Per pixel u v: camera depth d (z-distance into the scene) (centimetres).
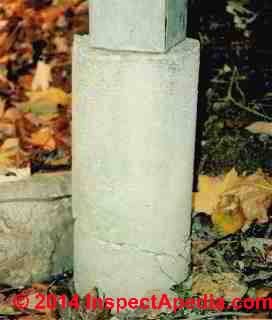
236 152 168
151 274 133
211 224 153
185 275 139
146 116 123
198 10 220
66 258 148
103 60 121
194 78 125
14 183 142
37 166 155
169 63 120
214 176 161
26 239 142
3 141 162
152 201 128
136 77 121
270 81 193
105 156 126
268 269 144
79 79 125
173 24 121
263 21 216
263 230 151
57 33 199
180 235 134
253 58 202
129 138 124
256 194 155
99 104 123
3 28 196
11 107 174
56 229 144
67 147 163
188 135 128
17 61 189
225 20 216
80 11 206
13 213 141
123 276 133
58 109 175
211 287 140
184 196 131
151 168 126
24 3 203
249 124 178
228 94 188
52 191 142
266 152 168
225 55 202
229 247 149
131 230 130
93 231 132
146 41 120
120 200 128
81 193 131
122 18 119
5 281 144
